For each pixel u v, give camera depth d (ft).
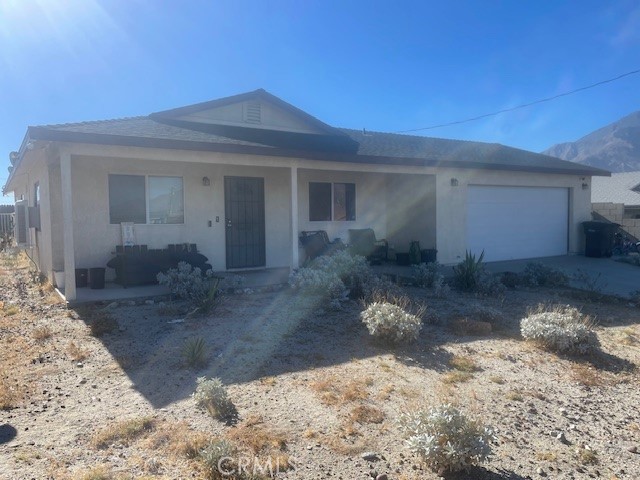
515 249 51.55
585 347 20.62
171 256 34.27
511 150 59.82
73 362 19.06
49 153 30.81
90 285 32.50
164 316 25.44
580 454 12.89
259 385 16.80
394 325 21.04
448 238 45.93
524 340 22.54
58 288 33.09
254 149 32.53
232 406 14.89
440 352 20.62
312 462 12.08
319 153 35.12
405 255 46.39
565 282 36.45
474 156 49.52
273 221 43.27
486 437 12.10
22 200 54.44
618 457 12.85
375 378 17.62
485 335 23.26
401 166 41.70
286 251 44.06
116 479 10.98
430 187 45.68
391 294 28.68
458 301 29.96
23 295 32.50
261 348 20.54
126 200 36.19
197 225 39.24
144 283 33.40
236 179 41.29
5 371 18.02
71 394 16.03
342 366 18.75
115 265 33.83
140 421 13.88
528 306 29.19
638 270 44.83
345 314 25.84
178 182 38.34
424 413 12.75
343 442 13.06
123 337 22.08
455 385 17.28
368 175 50.03
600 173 56.29
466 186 47.14
